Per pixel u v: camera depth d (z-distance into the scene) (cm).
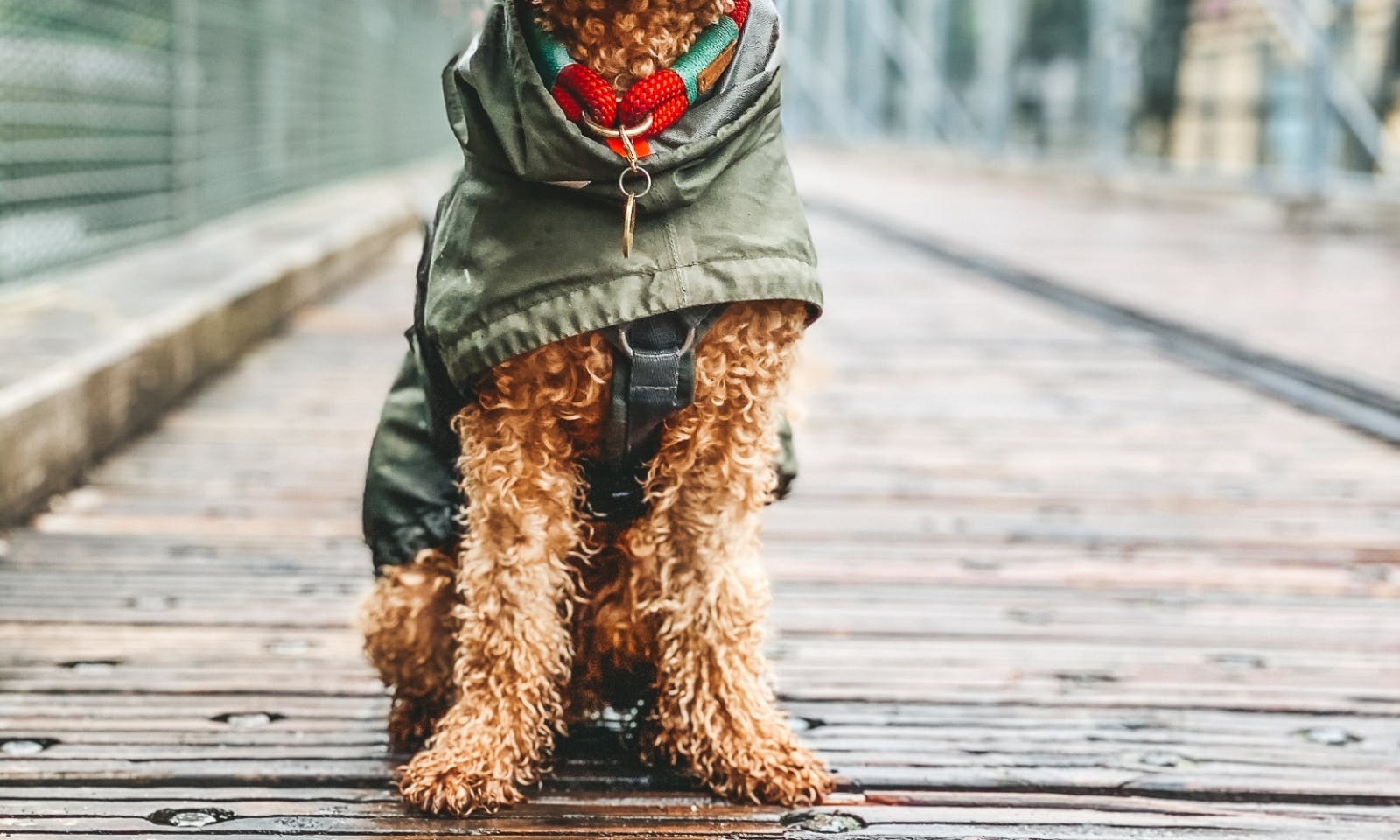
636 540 203
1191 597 302
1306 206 1067
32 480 353
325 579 305
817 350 594
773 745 205
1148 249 941
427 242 218
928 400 505
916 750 222
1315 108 1050
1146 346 610
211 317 531
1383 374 525
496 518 197
